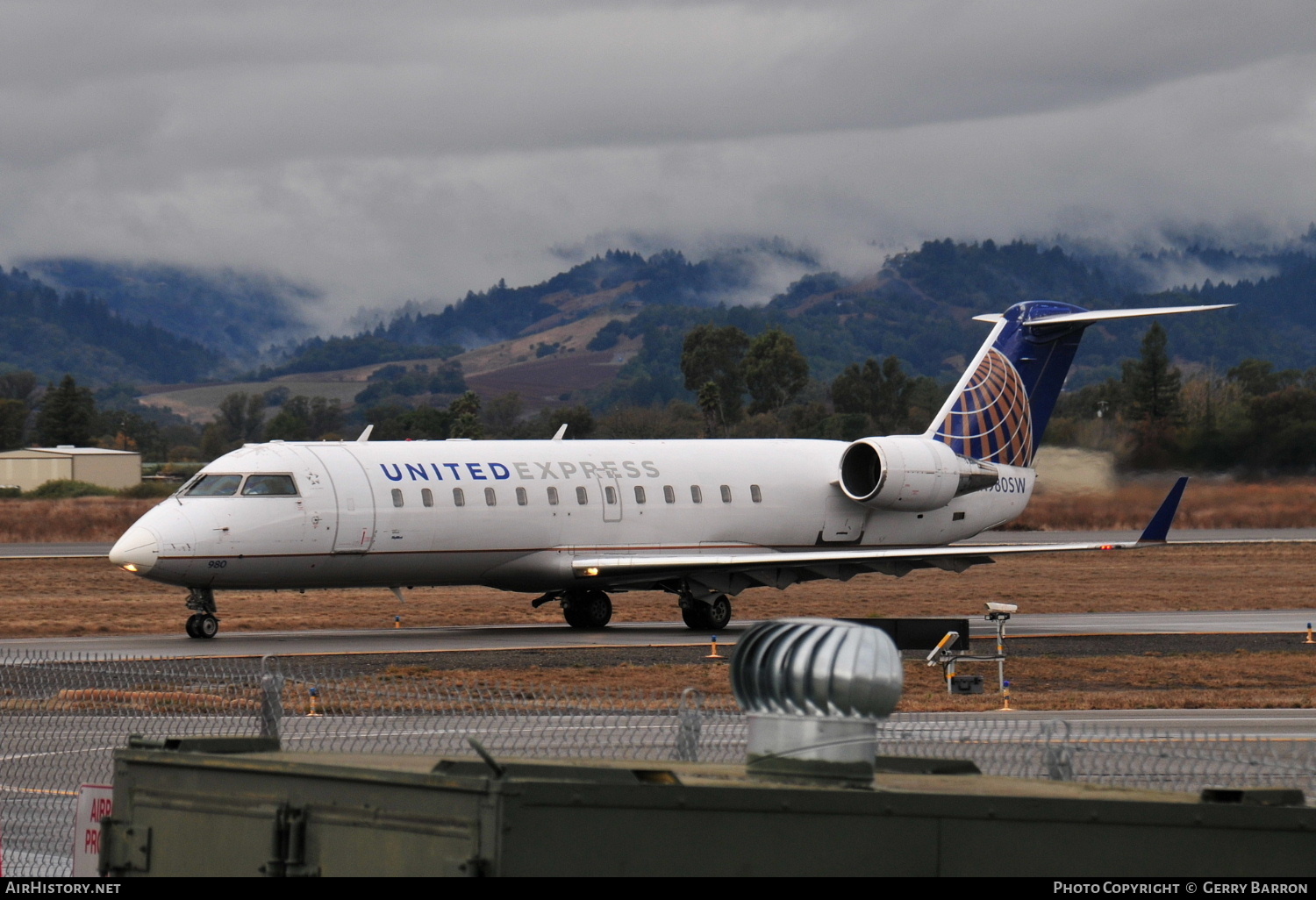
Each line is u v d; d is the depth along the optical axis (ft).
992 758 144.87
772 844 67.87
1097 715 259.80
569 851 64.80
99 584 595.47
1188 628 446.60
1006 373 518.37
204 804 76.02
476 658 343.87
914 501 486.38
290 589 403.75
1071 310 527.40
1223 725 245.24
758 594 588.50
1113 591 597.11
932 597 574.15
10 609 480.23
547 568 433.48
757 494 472.03
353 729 204.23
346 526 398.01
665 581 446.60
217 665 318.04
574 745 176.04
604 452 455.63
